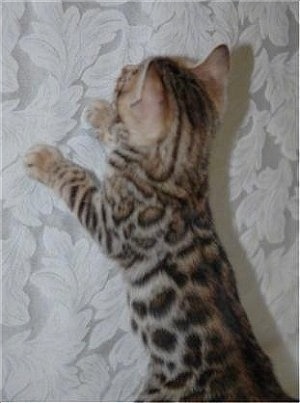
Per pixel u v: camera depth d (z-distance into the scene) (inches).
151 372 15.2
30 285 14.7
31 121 13.9
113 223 14.2
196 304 14.4
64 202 14.5
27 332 14.9
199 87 14.5
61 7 13.6
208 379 14.3
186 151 14.3
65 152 14.4
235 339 14.6
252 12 15.9
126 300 15.8
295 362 18.9
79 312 15.4
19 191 14.1
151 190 14.2
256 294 17.9
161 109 13.6
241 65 16.1
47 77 13.8
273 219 17.7
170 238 14.4
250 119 16.6
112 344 16.0
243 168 16.8
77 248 15.0
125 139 14.1
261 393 14.5
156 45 14.9
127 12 14.4
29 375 15.2
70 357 15.5
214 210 16.7
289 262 18.3
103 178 14.6
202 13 15.2
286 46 16.6
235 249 17.3
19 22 13.3
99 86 14.4
